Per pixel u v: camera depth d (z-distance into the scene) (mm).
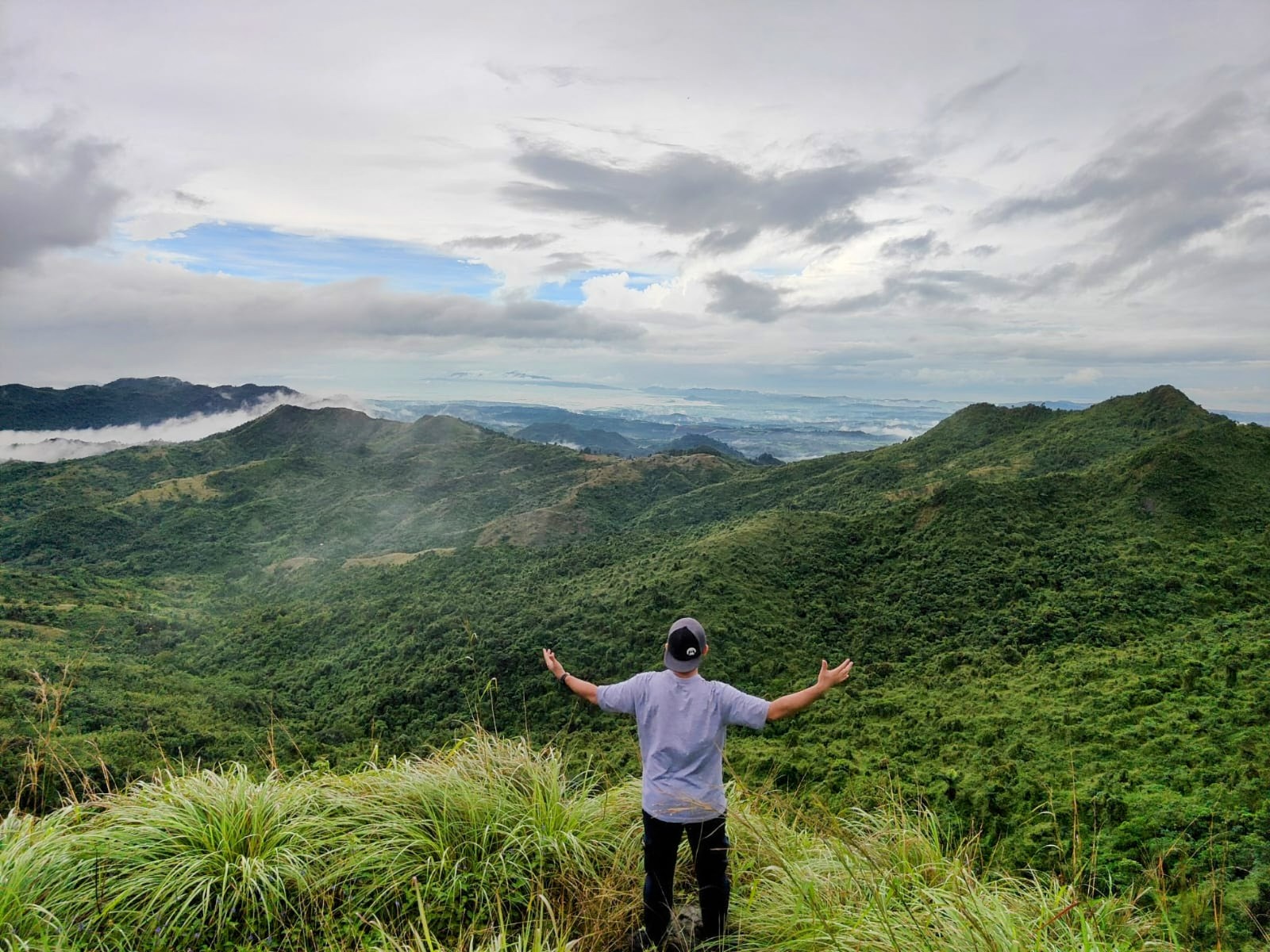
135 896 3824
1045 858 11734
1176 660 31172
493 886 4164
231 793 4438
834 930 3666
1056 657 38188
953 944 3412
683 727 3637
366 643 66062
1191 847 12469
